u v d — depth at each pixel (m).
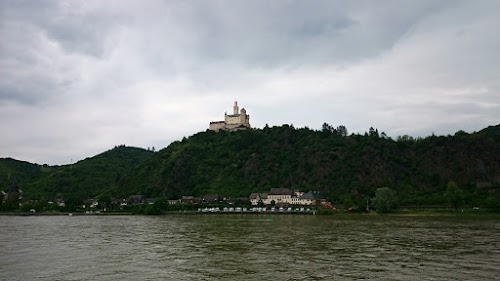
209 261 53.59
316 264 50.44
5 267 50.12
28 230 106.00
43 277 44.22
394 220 133.88
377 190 180.75
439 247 64.25
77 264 52.16
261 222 130.50
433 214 160.75
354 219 142.12
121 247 68.94
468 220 130.12
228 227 110.00
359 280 41.38
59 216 194.12
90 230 105.31
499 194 197.00
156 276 44.44
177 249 65.62
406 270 46.09
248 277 43.47
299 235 85.25
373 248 63.91
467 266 48.03
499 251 59.41
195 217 171.25
